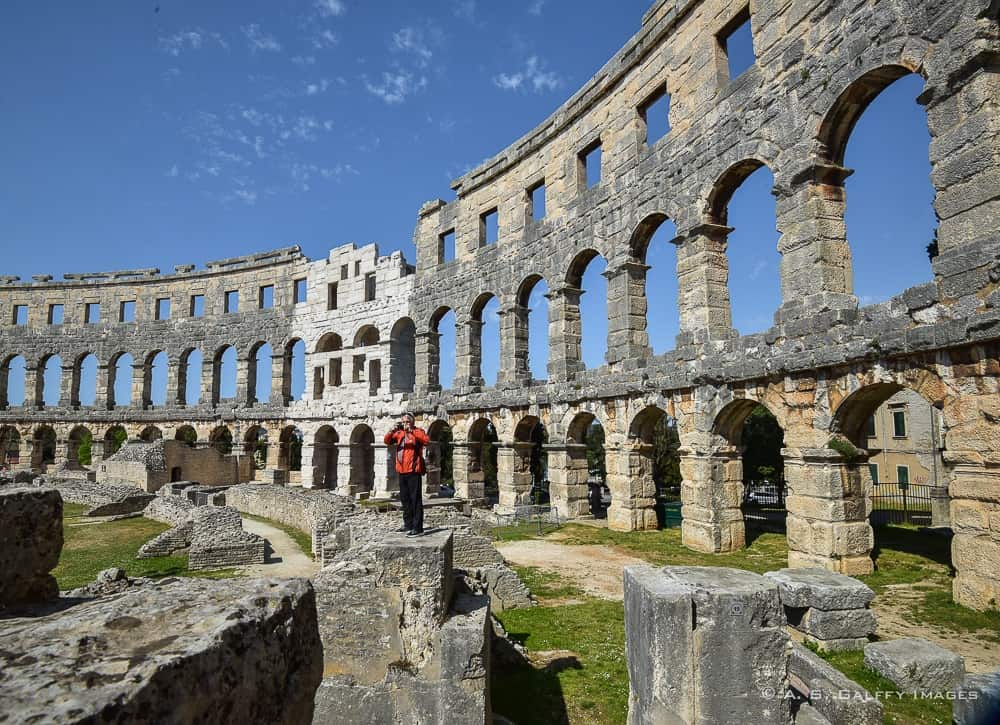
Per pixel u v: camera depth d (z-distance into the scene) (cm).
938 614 1341
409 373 5131
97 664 295
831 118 1877
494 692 1052
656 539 2512
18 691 263
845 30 1803
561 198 3431
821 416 1784
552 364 3347
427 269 4656
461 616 901
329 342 5762
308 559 2338
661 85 2728
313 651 447
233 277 6294
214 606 385
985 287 1355
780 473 4488
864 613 1177
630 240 2859
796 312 1917
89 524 3388
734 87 2270
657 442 5072
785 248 1994
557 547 2412
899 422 4784
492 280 3950
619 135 2995
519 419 3538
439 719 815
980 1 1409
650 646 718
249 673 356
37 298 6994
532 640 1320
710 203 2394
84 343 6738
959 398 1405
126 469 5069
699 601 710
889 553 1942
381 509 3017
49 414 6644
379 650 872
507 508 3444
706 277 2381
